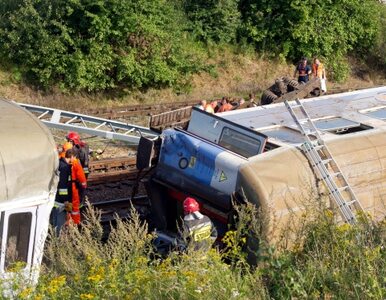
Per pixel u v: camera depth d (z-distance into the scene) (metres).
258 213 14.39
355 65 52.69
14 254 12.60
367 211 16.48
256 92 44.28
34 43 37.28
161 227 17.55
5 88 36.91
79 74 37.75
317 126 17.97
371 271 10.68
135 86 40.38
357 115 19.25
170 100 40.94
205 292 10.28
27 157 12.63
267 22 47.62
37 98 37.12
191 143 16.66
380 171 16.92
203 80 43.72
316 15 48.50
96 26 37.72
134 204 21.25
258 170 15.21
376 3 53.91
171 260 11.91
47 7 37.69
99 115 35.06
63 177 17.41
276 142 16.53
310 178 15.58
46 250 13.34
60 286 10.70
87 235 12.52
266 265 12.02
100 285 10.41
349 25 50.44
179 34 42.19
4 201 12.34
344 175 16.20
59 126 24.48
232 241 13.23
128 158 25.41
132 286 10.47
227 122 16.78
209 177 16.08
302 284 10.88
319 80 27.73
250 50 46.94
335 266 11.25
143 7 39.50
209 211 16.34
